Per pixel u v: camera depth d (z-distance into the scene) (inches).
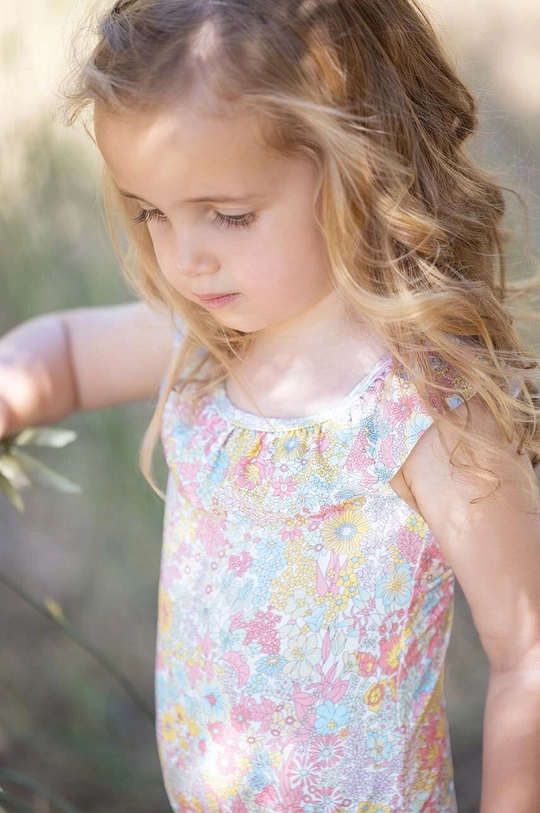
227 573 33.9
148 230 34.6
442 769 35.4
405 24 32.5
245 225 30.2
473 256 34.0
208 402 34.8
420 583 33.3
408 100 32.0
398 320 31.6
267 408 33.7
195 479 34.3
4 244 54.4
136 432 58.9
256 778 34.2
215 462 34.0
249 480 33.3
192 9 29.9
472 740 53.9
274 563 33.3
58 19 57.5
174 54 29.5
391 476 32.3
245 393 34.1
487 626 32.7
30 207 54.8
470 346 32.9
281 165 29.8
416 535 32.9
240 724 34.0
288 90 29.4
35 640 59.2
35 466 39.3
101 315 39.9
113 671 43.1
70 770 52.9
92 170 57.7
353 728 33.5
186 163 29.5
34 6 57.7
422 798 34.8
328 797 33.9
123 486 58.1
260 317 31.4
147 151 29.7
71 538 61.7
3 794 38.7
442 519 32.3
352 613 33.0
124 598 60.1
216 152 29.3
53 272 54.9
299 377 33.3
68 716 55.1
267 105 29.2
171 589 35.4
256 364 34.1
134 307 39.6
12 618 60.3
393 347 32.1
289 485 32.9
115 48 30.3
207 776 35.0
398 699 33.6
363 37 30.9
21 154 54.2
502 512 31.9
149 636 59.3
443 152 33.6
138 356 39.1
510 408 32.6
